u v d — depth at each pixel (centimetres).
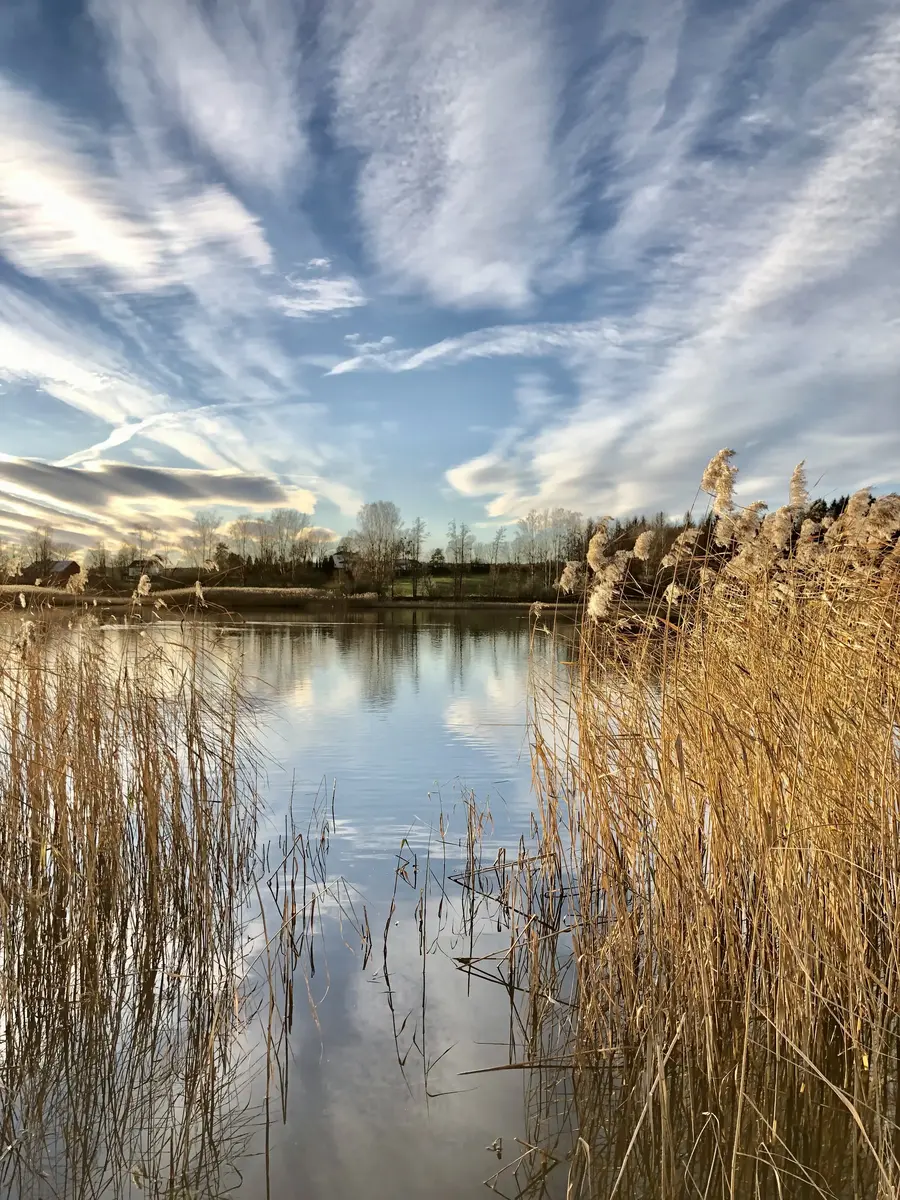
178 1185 414
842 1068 509
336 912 759
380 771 1328
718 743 583
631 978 555
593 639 632
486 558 9075
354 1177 417
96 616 873
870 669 584
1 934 645
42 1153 445
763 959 539
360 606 6906
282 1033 557
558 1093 495
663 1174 402
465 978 638
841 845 550
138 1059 536
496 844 944
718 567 621
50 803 791
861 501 610
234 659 1020
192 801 789
